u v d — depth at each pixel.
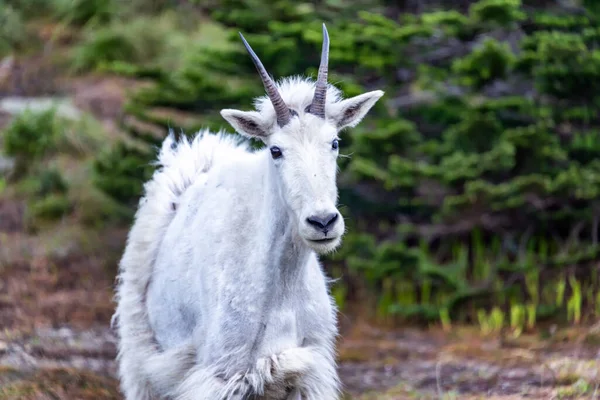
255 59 14.19
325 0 32.50
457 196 29.56
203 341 14.90
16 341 24.59
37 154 40.12
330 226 13.46
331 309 15.48
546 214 28.98
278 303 14.48
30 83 48.09
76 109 44.09
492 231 30.70
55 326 26.42
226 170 15.75
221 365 14.35
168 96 31.73
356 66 31.67
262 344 14.41
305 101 14.39
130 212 34.38
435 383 22.91
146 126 40.00
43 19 54.88
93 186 34.75
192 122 33.09
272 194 14.38
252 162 15.45
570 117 29.38
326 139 14.07
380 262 29.22
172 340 15.81
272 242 14.38
